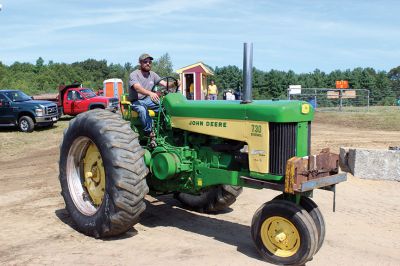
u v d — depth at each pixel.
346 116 23.05
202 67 26.97
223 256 4.95
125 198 5.18
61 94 25.25
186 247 5.24
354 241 5.51
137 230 5.90
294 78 64.94
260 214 4.81
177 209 6.95
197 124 5.53
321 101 32.78
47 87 69.38
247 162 5.23
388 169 8.64
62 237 5.60
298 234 4.55
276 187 4.76
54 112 20.41
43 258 4.88
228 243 5.40
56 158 12.29
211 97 25.22
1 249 5.18
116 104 25.12
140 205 5.27
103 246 5.27
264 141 4.86
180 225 6.14
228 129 5.20
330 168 4.84
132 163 5.21
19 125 19.44
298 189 4.45
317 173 4.67
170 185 5.89
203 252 5.07
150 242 5.41
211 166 5.53
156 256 4.94
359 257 4.98
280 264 4.67
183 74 27.16
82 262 4.76
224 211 6.84
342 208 6.96
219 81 65.62
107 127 5.39
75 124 5.84
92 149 5.97
